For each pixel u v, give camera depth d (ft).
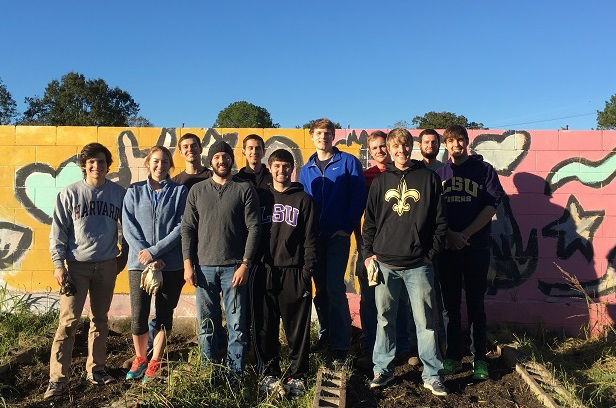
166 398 11.92
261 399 12.48
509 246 18.79
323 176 14.89
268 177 15.08
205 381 12.69
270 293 13.11
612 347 16.71
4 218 19.01
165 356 15.87
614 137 18.65
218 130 19.01
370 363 14.62
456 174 14.55
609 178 18.66
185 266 12.91
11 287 18.90
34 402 12.71
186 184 15.37
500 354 15.89
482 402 12.52
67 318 13.30
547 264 18.70
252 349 13.84
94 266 13.52
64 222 13.34
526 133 18.84
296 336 13.08
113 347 16.76
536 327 18.28
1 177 19.01
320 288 14.69
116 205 14.03
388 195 13.03
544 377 13.57
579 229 18.69
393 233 12.80
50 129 19.01
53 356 13.30
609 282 18.54
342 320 14.35
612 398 13.25
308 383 13.14
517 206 18.81
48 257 18.90
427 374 12.94
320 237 14.57
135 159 19.03
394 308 13.21
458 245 13.89
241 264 12.73
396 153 13.02
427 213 12.64
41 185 18.98
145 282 13.16
